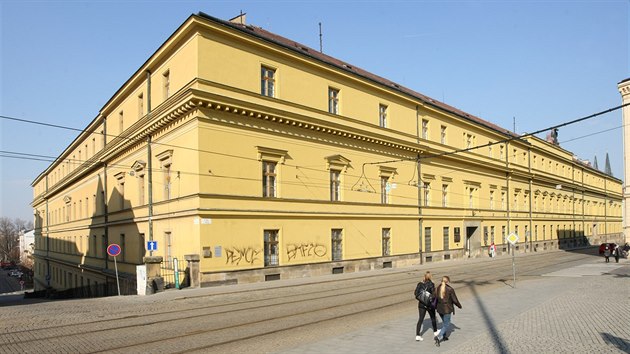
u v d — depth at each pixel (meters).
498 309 14.73
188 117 22.80
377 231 31.98
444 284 10.48
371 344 10.18
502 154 51.25
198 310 15.12
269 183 25.20
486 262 38.59
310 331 11.62
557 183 66.31
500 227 49.97
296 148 26.50
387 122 33.84
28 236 136.38
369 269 30.94
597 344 9.77
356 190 30.44
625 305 15.09
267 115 24.47
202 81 21.97
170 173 24.94
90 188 41.38
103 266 36.34
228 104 22.67
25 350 9.62
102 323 12.66
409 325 12.35
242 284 22.61
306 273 26.34
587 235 78.31
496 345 9.88
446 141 40.59
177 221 23.75
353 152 30.44
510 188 52.81
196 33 22.28
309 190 27.06
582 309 14.43
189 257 21.38
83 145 45.31
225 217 22.62
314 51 34.44
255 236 23.88
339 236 29.25
